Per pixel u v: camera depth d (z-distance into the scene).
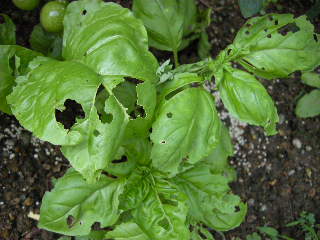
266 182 0.44
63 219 0.31
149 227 0.31
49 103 0.24
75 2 0.29
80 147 0.25
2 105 0.30
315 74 0.43
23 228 0.37
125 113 0.25
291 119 0.45
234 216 0.35
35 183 0.38
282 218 0.43
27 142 0.37
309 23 0.30
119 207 0.31
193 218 0.35
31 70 0.27
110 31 0.27
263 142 0.44
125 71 0.26
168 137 0.27
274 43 0.30
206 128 0.29
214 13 0.44
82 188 0.31
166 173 0.33
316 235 0.42
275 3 0.46
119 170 0.32
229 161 0.43
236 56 0.30
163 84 0.30
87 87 0.25
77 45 0.28
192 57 0.43
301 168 0.45
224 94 0.30
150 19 0.36
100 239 0.35
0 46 0.28
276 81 0.45
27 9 0.35
